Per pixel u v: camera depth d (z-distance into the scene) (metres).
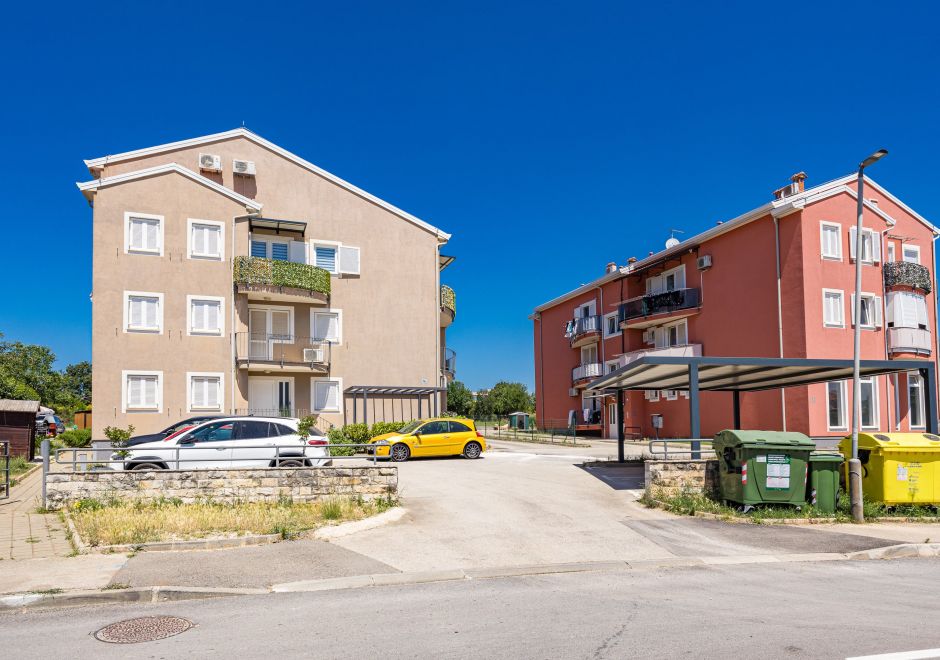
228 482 14.09
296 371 29.30
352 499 14.30
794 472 13.60
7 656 5.93
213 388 27.61
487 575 9.27
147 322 26.91
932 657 5.66
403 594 8.20
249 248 28.83
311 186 31.30
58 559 9.59
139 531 10.98
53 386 59.56
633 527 12.41
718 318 32.62
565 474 19.38
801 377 20.05
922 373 16.59
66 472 13.70
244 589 8.31
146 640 6.35
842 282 28.69
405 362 32.03
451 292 35.66
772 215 29.41
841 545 11.06
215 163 29.39
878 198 30.91
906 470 13.52
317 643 6.19
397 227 32.72
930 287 31.48
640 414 38.75
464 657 5.73
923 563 10.14
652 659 5.62
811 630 6.46
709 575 9.25
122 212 26.92
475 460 23.64
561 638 6.25
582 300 45.38
